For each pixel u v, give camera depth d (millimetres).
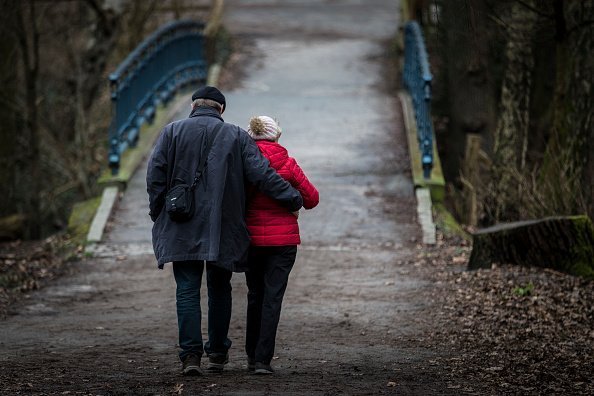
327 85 45906
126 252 25578
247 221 14078
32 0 38000
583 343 16141
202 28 47594
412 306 19984
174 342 16812
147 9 52438
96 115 50562
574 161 25969
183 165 13758
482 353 15578
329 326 18375
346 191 30578
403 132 37062
